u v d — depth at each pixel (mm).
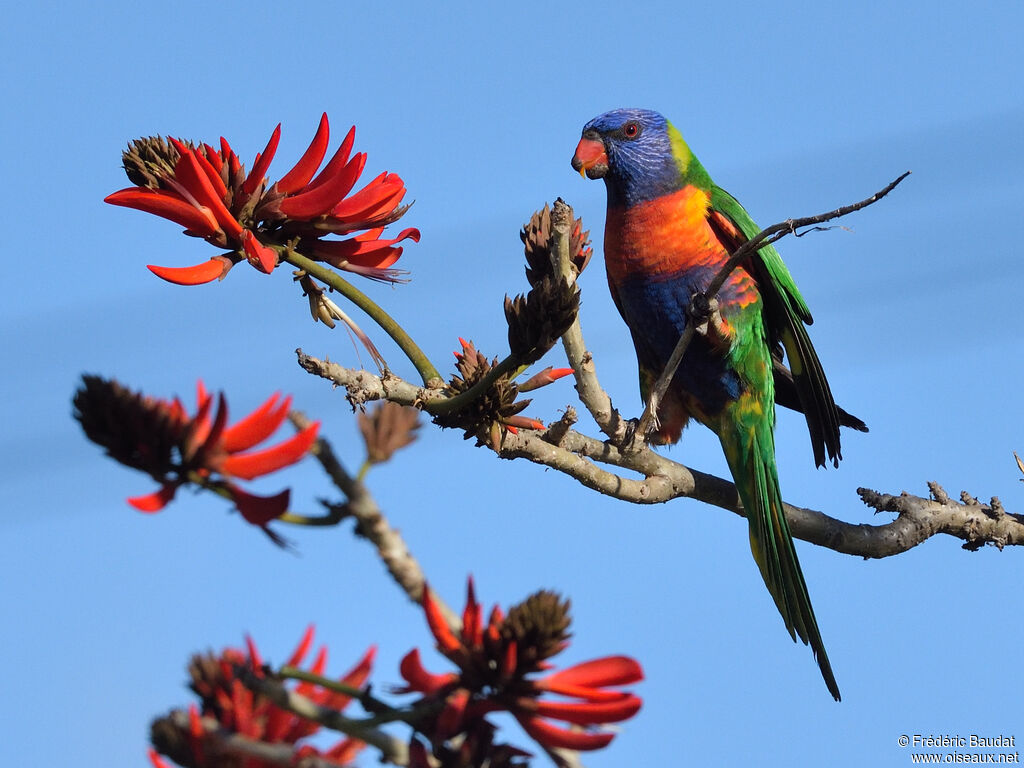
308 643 4031
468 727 3754
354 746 4016
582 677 3826
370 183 6523
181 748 3625
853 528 10070
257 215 6238
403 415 4715
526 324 5957
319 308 6641
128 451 3594
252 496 3646
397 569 3918
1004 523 9969
